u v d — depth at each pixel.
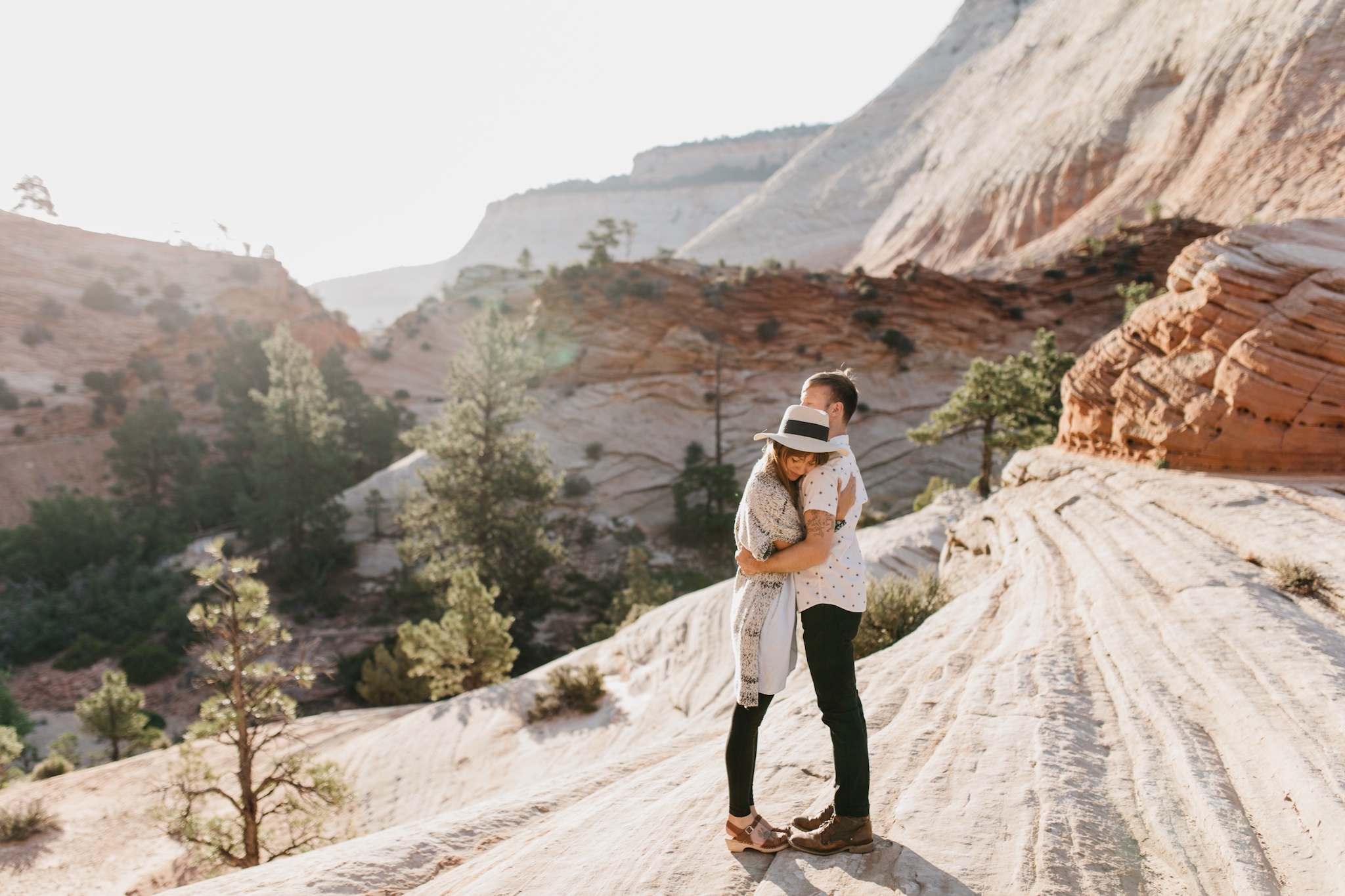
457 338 102.00
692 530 56.34
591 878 2.58
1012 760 3.16
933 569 14.23
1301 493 6.80
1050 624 5.52
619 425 67.75
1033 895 2.19
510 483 39.84
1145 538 6.93
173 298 110.44
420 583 41.00
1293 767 2.77
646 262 78.12
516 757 13.57
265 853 12.33
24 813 14.70
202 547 59.94
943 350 71.50
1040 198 109.25
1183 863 2.37
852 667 2.54
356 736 17.19
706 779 3.42
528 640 38.44
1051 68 138.88
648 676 15.03
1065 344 72.31
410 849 3.20
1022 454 13.57
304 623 46.72
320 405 60.41
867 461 64.06
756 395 70.12
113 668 44.34
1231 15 101.25
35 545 57.41
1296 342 8.03
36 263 105.50
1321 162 74.00
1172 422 9.24
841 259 150.25
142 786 16.47
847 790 2.50
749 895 2.36
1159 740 3.29
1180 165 91.50
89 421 91.19
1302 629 4.18
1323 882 2.17
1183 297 9.52
